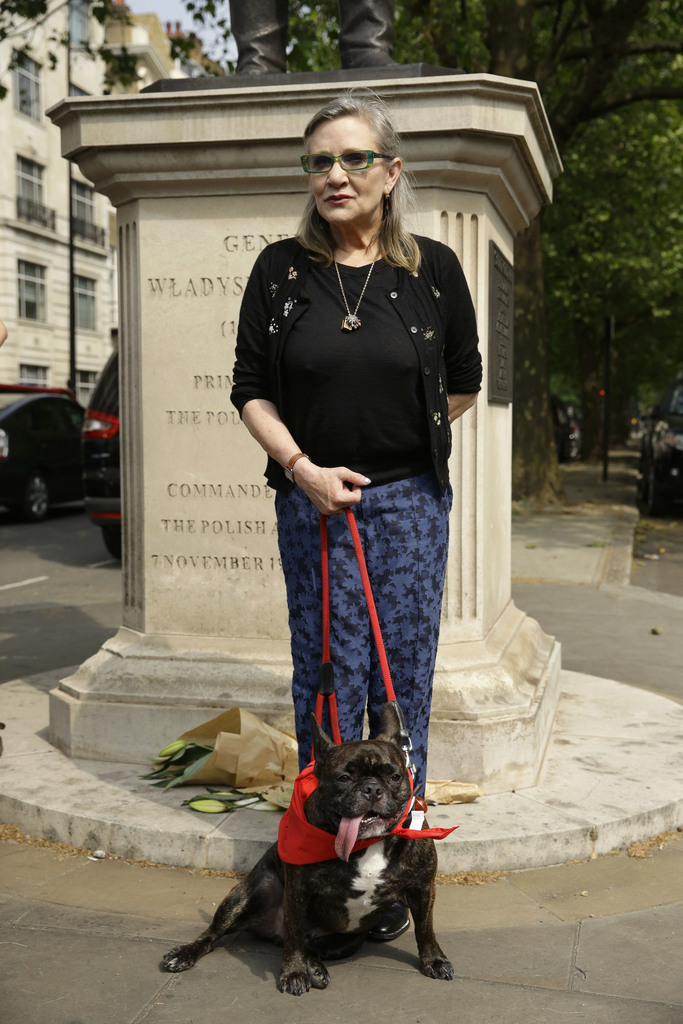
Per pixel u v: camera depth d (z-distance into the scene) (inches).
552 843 131.8
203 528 161.9
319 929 107.4
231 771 141.8
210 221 158.7
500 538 181.0
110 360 416.2
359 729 113.7
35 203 1501.0
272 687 155.3
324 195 109.6
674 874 130.0
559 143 619.2
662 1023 96.5
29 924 116.8
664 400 618.2
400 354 109.0
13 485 570.9
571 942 112.8
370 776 93.5
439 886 126.3
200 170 156.2
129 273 165.5
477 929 116.0
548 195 187.5
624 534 469.7
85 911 120.0
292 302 111.6
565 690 205.6
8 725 178.2
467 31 515.2
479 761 144.9
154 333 161.6
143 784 148.3
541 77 601.6
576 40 695.1
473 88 142.6
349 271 111.8
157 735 156.0
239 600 161.2
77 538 513.0
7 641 275.6
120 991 102.9
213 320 159.6
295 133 149.0
